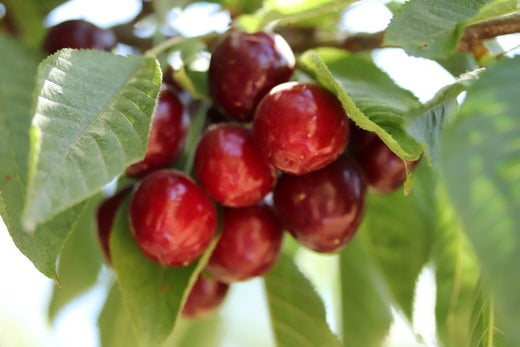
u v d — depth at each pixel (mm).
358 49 276
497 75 163
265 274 284
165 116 245
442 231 286
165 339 235
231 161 237
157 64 208
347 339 317
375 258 296
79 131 189
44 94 189
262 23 259
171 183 237
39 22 313
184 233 234
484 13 208
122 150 190
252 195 241
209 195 243
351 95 229
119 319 298
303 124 218
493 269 137
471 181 146
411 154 205
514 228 141
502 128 153
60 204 173
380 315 317
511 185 146
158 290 240
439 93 198
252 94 241
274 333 289
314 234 243
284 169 226
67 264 332
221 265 257
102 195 321
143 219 235
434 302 285
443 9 210
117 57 210
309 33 281
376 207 293
